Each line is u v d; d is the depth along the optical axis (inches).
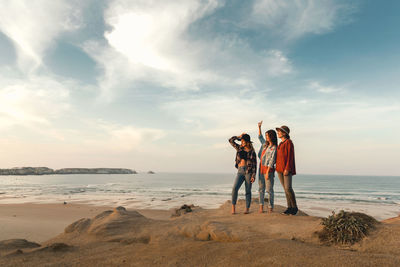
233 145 252.5
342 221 141.5
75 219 770.2
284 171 207.0
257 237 160.1
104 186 3176.7
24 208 1018.1
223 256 130.4
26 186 3051.2
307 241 143.5
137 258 146.3
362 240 129.3
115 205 1175.6
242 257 124.7
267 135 230.7
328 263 105.7
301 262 109.9
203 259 131.2
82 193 1994.3
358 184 4094.5
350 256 110.3
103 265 137.5
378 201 1569.9
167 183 4173.2
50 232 557.3
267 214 215.6
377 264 100.2
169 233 202.7
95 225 243.0
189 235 192.7
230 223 198.8
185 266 125.2
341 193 2245.3
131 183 4119.1
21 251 179.3
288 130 215.8
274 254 121.9
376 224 144.8
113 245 197.0
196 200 1481.3
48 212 909.8
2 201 1343.5
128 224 240.1
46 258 161.8
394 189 2918.3
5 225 627.2
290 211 205.8
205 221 211.5
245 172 240.2
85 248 189.9
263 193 238.2
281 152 213.5
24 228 596.1
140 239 207.6
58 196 1679.4
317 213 1019.3
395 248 116.9
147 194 1939.0
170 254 146.9
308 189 2790.4
